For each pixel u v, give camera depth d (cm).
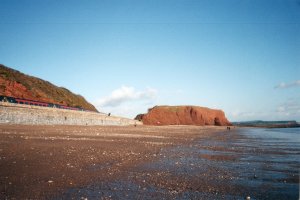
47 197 796
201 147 2480
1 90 7138
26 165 1188
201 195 884
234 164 1530
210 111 15725
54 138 2469
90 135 3152
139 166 1328
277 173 1291
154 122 13588
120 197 829
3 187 867
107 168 1232
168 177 1120
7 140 2073
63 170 1138
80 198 802
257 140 3766
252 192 939
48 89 10500
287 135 5375
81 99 13100
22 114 4606
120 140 2703
